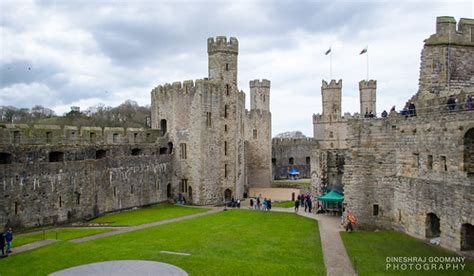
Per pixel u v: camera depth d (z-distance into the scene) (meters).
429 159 36.69
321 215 55.59
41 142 56.06
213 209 64.88
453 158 33.19
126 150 66.62
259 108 101.31
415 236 38.62
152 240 41.69
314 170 60.88
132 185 65.69
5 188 47.44
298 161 116.25
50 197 52.38
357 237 40.38
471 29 42.12
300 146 116.31
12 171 48.28
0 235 36.09
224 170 73.88
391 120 42.47
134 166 66.12
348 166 44.81
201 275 29.73
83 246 38.97
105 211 60.84
